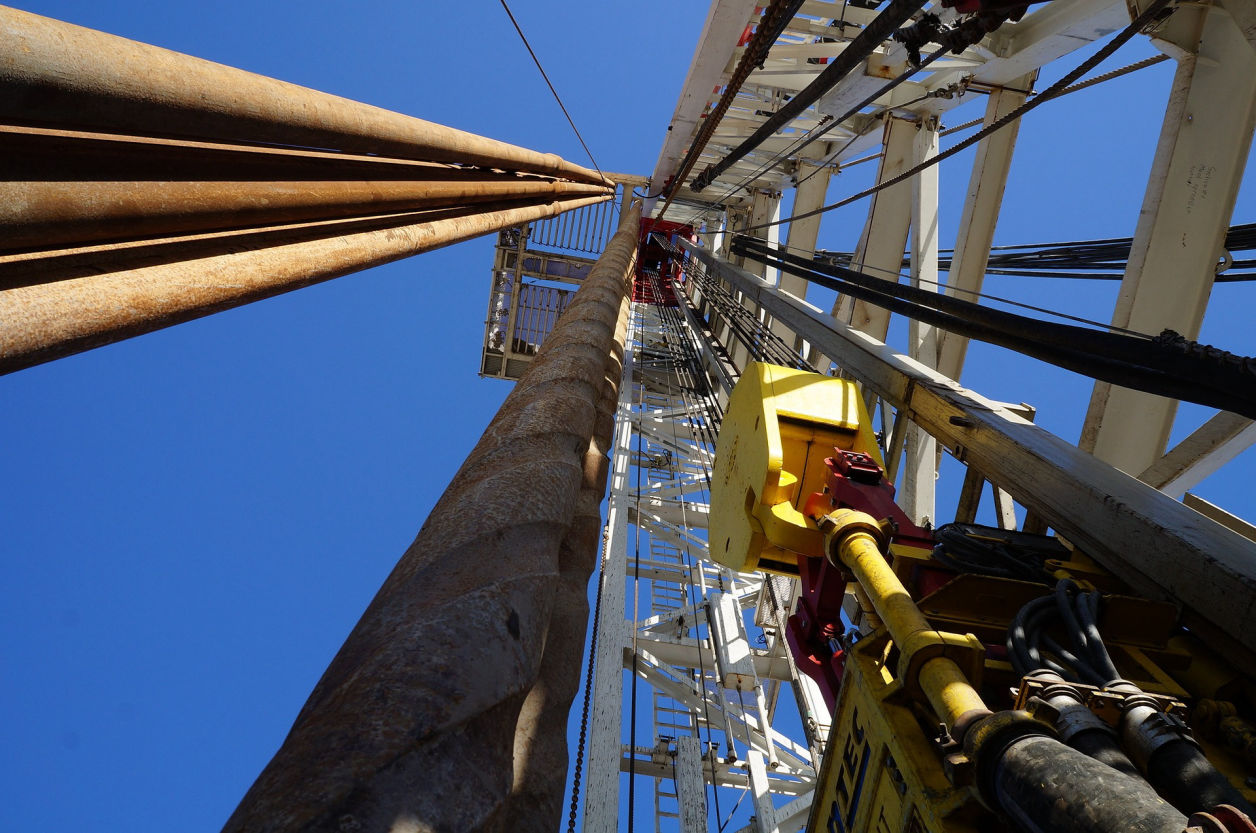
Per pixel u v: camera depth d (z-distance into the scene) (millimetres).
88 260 1927
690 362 15000
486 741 1398
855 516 3660
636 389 17156
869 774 2949
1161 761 2225
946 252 11266
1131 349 3199
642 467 14023
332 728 1248
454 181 4789
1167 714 2338
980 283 8531
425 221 4230
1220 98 4984
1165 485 5117
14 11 1468
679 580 12023
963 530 3926
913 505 6934
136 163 2061
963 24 4086
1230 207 4945
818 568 4805
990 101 9102
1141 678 3119
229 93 2090
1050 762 1874
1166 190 5164
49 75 1513
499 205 6363
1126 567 3557
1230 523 4566
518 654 1562
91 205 1806
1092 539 3762
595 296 6262
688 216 31547
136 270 1975
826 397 5445
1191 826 1490
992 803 2115
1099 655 2734
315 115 2607
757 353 9836
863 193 6520
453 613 1554
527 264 28516
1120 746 2186
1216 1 5004
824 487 5227
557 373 3502
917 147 10805
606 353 4457
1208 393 2896
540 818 1835
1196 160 5070
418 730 1253
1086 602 3033
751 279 11836
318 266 2818
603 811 6152
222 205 2311
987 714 2254
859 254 11461
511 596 1693
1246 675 3037
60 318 1629
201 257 2314
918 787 2463
